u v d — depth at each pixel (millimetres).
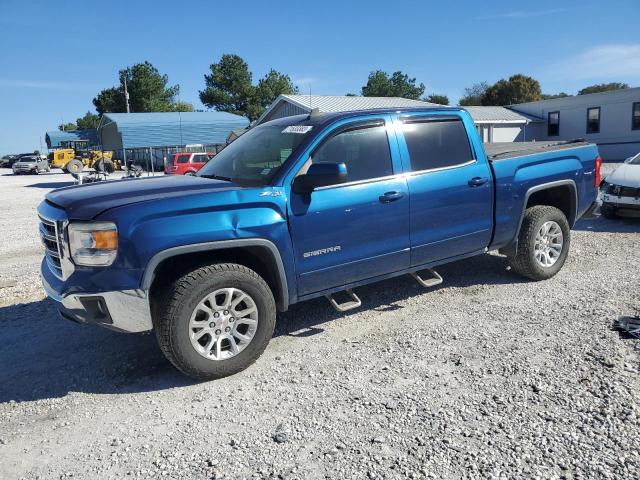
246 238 3822
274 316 4020
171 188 3986
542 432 2951
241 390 3658
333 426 3145
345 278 4434
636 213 8945
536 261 5633
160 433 3186
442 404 3316
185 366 3678
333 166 3834
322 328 4730
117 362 4238
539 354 3918
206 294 3674
